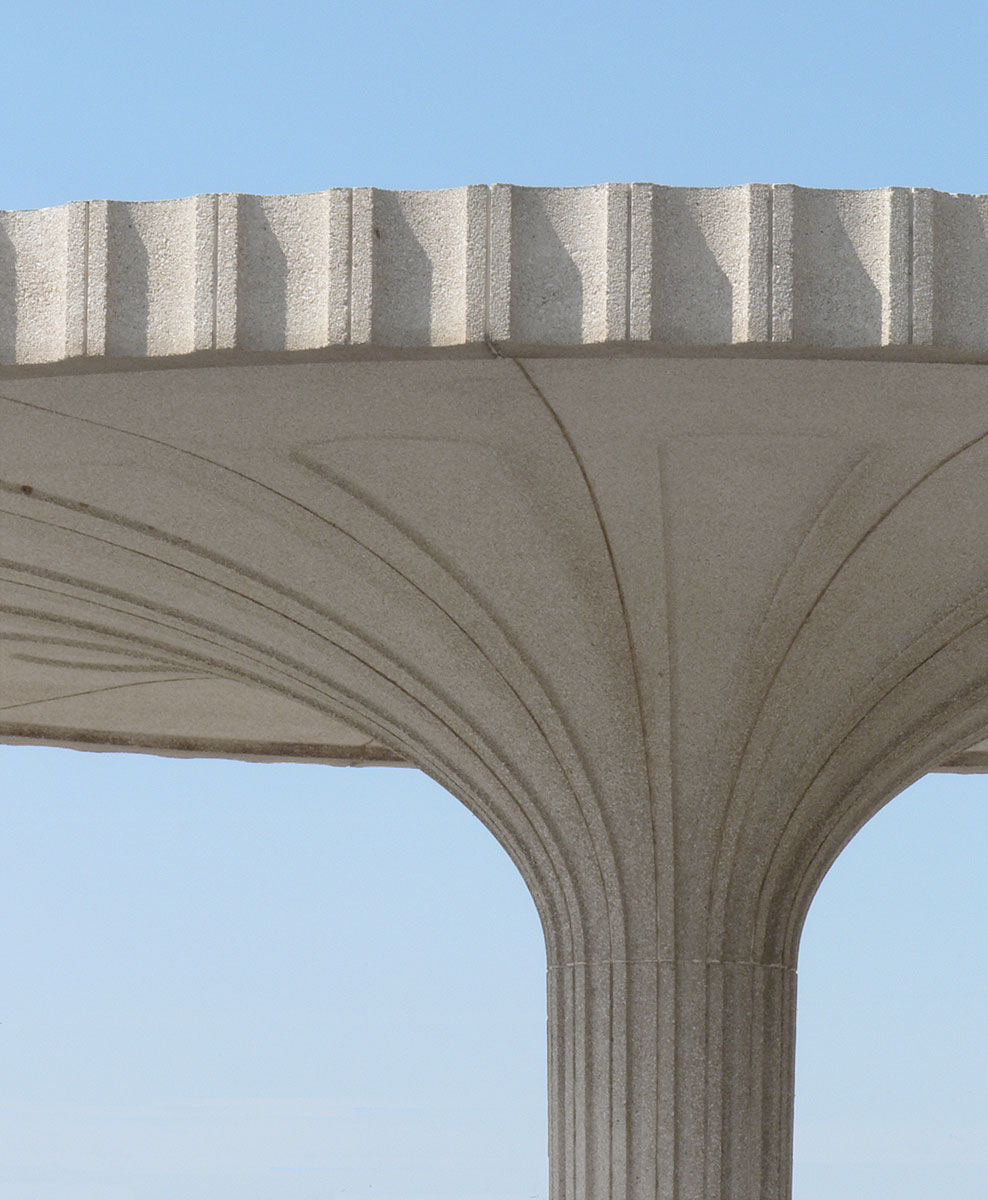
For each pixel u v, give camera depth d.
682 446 12.98
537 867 16.08
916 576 14.34
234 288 11.87
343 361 12.02
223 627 16.05
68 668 20.31
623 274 11.62
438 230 11.88
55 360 12.13
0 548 15.41
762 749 15.13
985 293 11.80
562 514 13.78
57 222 12.28
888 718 15.41
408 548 14.32
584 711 15.14
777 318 11.57
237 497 13.99
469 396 12.45
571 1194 15.30
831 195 11.82
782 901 15.67
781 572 14.15
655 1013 15.16
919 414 12.57
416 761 16.78
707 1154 14.97
